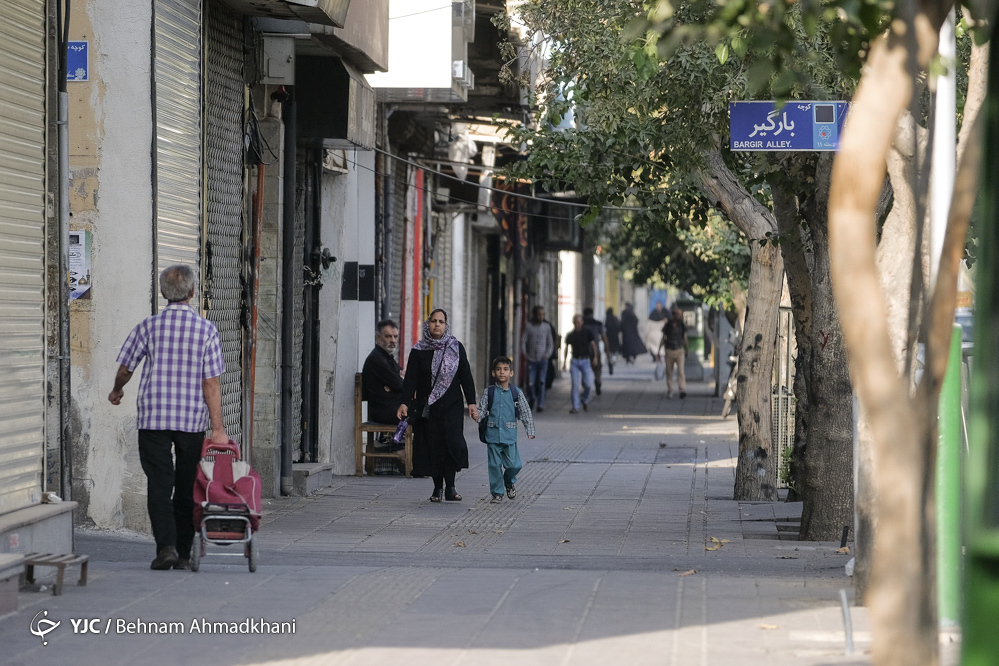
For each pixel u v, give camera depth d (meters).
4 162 22.23
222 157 34.62
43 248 23.69
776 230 38.47
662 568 25.81
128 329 28.81
